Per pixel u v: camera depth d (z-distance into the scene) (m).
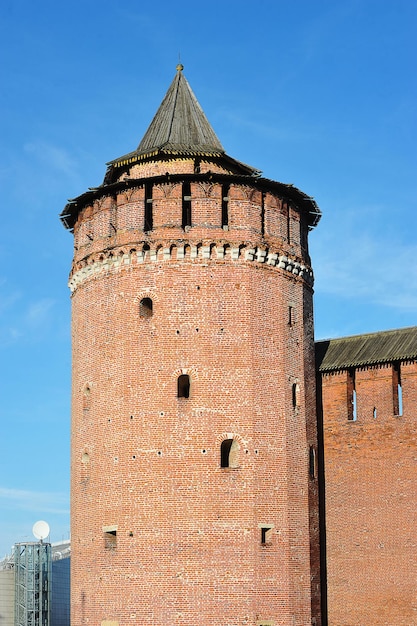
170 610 42.78
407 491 49.50
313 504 47.84
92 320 48.34
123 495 44.66
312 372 50.09
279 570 44.53
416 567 48.53
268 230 47.84
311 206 51.09
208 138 52.72
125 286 46.88
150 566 43.41
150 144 52.25
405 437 50.00
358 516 50.72
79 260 49.75
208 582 43.06
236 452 44.78
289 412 46.97
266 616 43.66
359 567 50.16
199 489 43.91
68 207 50.94
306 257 50.94
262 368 46.16
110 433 45.94
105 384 46.75
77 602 46.59
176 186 46.72
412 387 50.25
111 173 51.97
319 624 46.75
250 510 44.19
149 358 45.50
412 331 52.44
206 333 45.47
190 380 45.03
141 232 46.75
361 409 51.72
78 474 47.88
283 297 48.00
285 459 46.09
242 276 46.44
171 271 46.00
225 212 47.19
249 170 51.53
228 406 44.97
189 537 43.41
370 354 52.06
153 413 44.88
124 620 43.53
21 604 83.38
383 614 49.03
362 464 51.09
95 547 45.56
